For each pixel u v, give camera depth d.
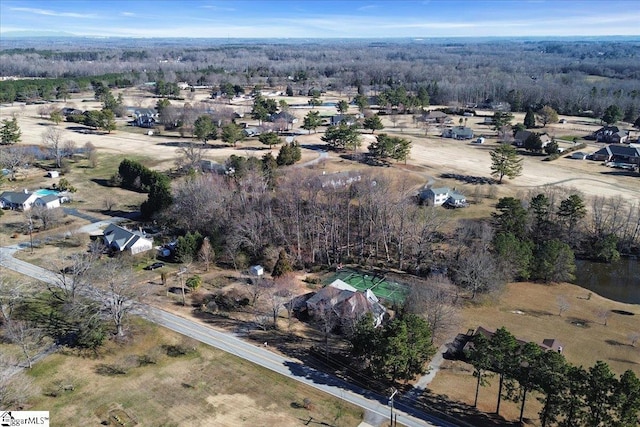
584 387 43.88
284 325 67.44
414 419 50.16
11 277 76.69
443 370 58.31
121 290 62.25
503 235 82.00
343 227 97.12
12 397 49.41
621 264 91.56
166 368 57.28
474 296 75.00
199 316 68.56
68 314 65.94
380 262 87.06
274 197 103.38
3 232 94.69
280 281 76.44
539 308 73.56
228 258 85.69
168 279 78.62
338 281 75.56
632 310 74.38
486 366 50.06
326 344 60.88
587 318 71.06
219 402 51.91
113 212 107.12
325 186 108.38
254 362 58.97
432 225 90.19
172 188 108.19
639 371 58.28
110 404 50.97
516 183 126.69
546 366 45.88
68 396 51.97
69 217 103.25
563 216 95.44
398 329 52.72
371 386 55.34
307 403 51.91
